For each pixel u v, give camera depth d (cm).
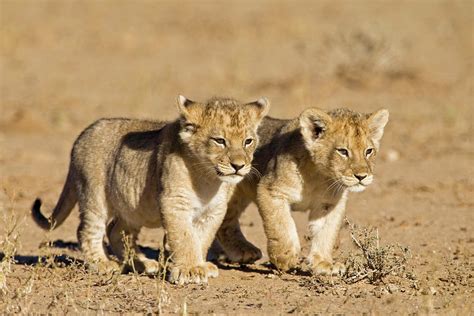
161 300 1006
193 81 3088
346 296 1063
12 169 1978
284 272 1202
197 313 983
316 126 1180
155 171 1155
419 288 1098
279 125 1266
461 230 1480
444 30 4103
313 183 1188
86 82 3100
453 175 1917
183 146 1123
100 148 1230
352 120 1187
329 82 2972
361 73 3047
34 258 1282
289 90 2864
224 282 1150
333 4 4859
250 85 2989
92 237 1223
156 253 1352
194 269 1124
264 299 1052
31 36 3903
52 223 1250
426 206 1673
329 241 1205
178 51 3719
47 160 2094
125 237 1156
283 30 4119
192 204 1132
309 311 996
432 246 1360
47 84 3066
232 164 1112
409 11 4628
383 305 1023
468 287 1119
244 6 4847
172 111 2595
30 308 1005
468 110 2605
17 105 2725
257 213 1609
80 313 983
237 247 1285
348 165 1162
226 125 1123
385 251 1145
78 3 4822
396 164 2036
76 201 1280
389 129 2386
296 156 1177
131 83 3047
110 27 4200
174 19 4453
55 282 1120
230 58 3525
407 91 2869
